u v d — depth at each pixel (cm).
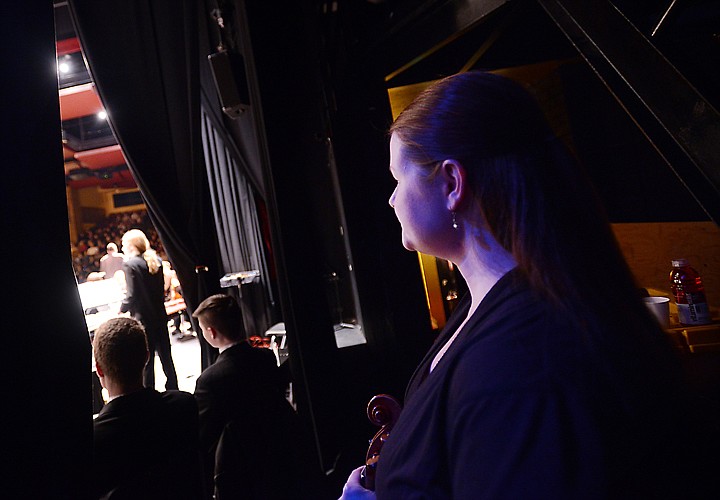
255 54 262
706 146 75
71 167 909
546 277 39
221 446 164
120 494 110
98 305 334
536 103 45
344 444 256
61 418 70
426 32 183
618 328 37
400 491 42
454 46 205
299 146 286
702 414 39
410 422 44
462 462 36
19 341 66
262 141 265
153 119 300
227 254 397
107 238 1130
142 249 329
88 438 74
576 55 219
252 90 267
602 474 32
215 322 174
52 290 71
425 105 46
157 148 302
